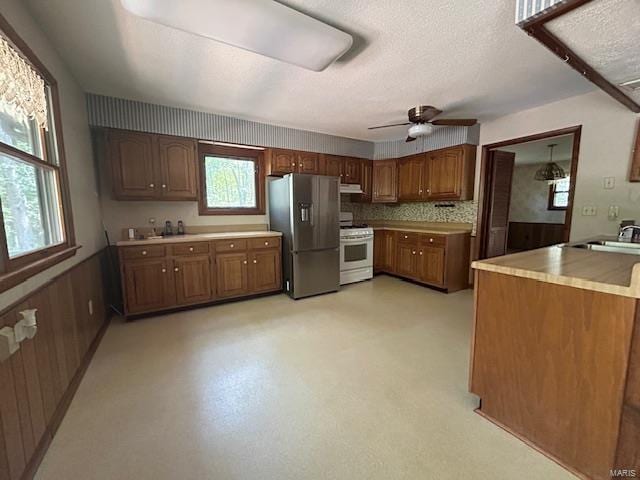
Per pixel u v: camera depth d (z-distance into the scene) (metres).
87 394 1.77
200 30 1.61
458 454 1.34
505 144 3.60
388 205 5.48
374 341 2.48
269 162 3.97
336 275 3.98
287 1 1.52
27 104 1.54
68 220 2.01
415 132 3.05
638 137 2.54
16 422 1.16
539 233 7.04
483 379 1.59
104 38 1.89
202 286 3.27
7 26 1.33
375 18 1.67
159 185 3.18
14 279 1.14
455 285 4.00
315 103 3.09
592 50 1.55
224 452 1.35
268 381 1.91
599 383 1.17
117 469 1.26
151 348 2.36
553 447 1.33
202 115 3.39
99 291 2.69
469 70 2.33
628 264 1.50
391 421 1.55
